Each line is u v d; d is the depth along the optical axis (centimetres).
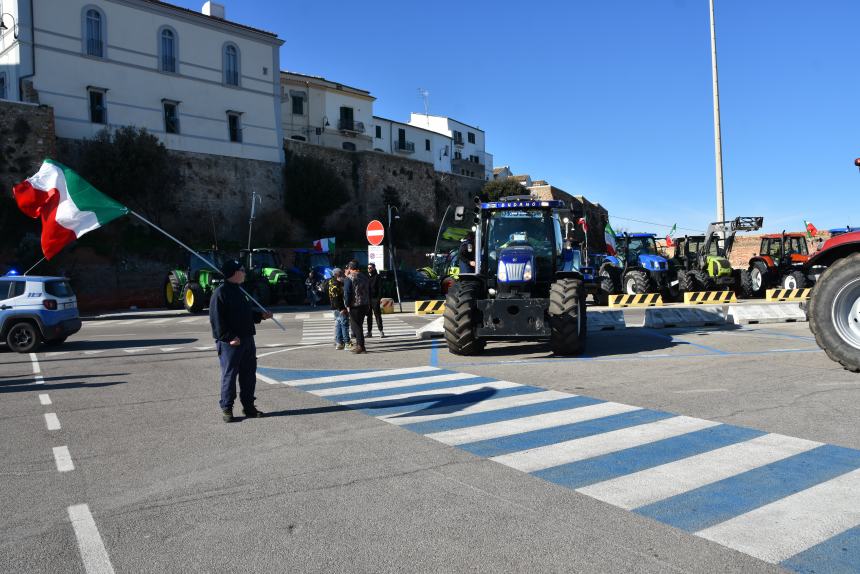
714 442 532
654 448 521
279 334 1625
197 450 556
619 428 588
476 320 1101
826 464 468
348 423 640
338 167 4578
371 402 741
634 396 728
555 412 660
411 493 431
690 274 2258
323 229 4297
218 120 3869
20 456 550
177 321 2169
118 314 2491
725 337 1274
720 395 718
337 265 3127
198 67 3781
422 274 3347
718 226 2364
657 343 1210
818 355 989
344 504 415
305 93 5269
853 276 803
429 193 5131
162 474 490
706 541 346
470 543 352
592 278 1473
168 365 1102
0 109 2895
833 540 344
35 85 3150
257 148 4056
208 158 3803
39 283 1370
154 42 3588
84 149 3269
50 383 932
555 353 1074
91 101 3347
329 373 966
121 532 380
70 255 2950
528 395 750
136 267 3139
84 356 1259
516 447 535
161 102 3606
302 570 327
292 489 447
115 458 538
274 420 665
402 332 1564
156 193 3434
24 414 720
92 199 952
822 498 402
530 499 414
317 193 4166
